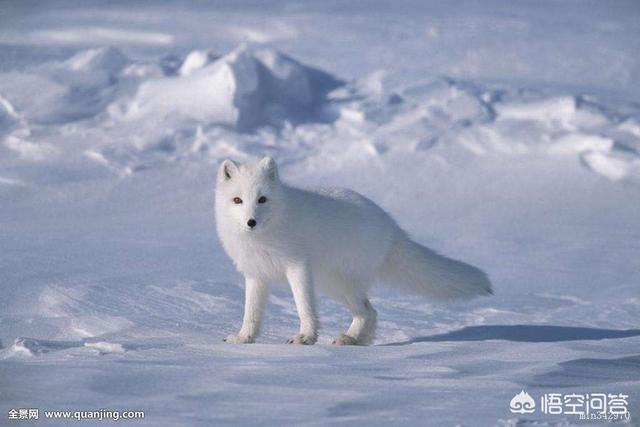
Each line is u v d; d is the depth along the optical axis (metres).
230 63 19.16
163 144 17.83
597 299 9.90
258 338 7.77
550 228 14.26
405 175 17.19
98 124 18.91
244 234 7.31
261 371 5.41
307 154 18.17
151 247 11.86
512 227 14.26
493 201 15.95
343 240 7.58
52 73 21.03
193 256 11.44
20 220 13.52
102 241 12.11
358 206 7.70
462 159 17.98
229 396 4.73
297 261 7.43
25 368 5.38
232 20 46.53
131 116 19.12
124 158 17.03
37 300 8.90
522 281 10.87
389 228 7.95
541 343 6.78
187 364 5.63
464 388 5.01
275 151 18.09
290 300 9.61
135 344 6.85
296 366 5.60
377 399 4.71
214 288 9.70
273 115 19.61
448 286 8.05
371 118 19.88
